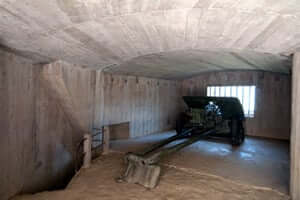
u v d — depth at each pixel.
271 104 6.21
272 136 6.18
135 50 3.25
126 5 1.74
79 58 3.44
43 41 2.47
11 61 2.79
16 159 2.95
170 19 2.04
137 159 3.03
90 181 3.03
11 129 2.80
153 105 6.89
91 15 1.91
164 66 5.11
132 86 6.02
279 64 4.05
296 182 2.46
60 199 2.55
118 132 5.84
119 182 2.99
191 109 5.72
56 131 4.16
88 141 3.58
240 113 5.27
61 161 4.38
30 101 3.32
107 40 2.67
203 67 5.64
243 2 1.60
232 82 6.81
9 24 1.95
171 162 3.73
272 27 2.00
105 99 5.08
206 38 2.59
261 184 2.85
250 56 3.71
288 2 1.51
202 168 3.43
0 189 2.57
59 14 1.84
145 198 2.56
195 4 1.70
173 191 2.72
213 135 5.54
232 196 2.59
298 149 2.43
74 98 3.94
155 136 6.35
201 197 2.57
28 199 2.67
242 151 4.56
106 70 4.79
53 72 3.40
